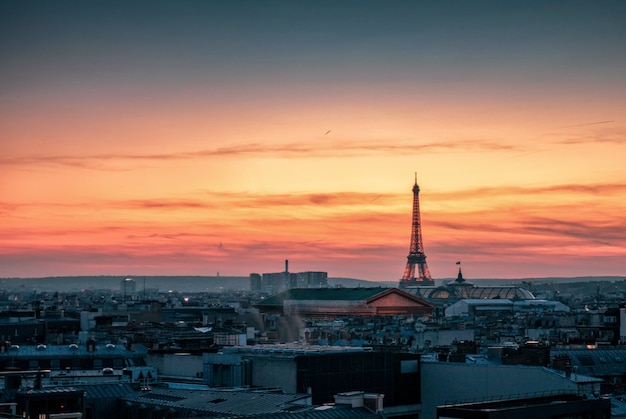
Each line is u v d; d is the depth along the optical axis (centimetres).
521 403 18562
